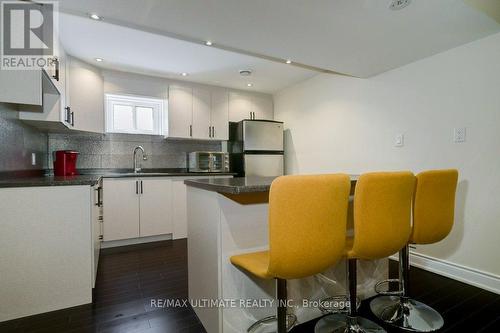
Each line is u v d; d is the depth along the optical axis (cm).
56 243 175
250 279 144
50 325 160
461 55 217
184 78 383
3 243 163
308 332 154
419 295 197
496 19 179
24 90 163
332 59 246
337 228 113
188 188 184
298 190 101
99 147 368
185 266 256
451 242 227
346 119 327
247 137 396
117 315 171
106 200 314
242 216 143
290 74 366
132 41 266
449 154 226
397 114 267
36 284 171
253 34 200
